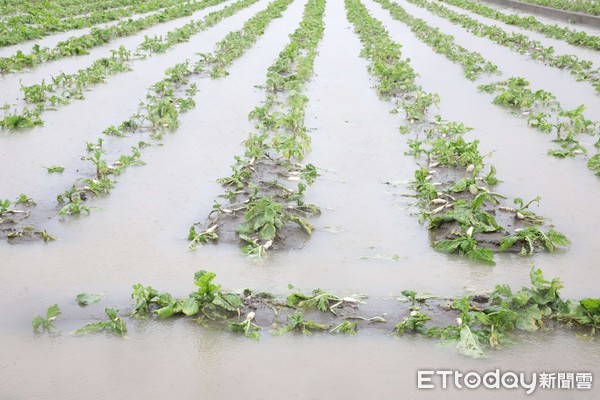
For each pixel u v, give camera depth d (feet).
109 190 28.55
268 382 16.21
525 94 44.78
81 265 22.02
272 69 52.95
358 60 59.62
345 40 72.54
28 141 35.78
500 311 18.25
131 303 19.74
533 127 39.42
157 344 17.76
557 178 30.86
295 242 23.72
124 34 75.00
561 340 17.98
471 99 46.03
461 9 114.11
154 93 46.57
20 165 31.89
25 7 94.17
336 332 18.29
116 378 16.35
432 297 19.89
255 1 125.08
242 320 18.79
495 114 42.24
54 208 26.73
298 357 17.21
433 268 22.00
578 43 70.90
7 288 20.56
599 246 23.80
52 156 33.24
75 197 27.63
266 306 19.45
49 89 46.19
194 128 38.06
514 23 90.53
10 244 23.56
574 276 21.59
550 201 27.96
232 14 98.78
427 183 27.58
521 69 57.21
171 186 29.04
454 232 24.02
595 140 36.86
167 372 16.58
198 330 18.43
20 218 25.61
